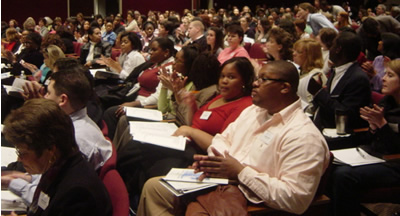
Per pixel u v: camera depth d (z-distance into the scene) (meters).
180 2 18.67
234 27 4.78
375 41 4.80
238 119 2.24
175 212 1.95
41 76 4.52
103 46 6.82
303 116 1.92
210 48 5.51
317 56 3.17
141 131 2.69
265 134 1.95
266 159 1.90
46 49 4.32
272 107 2.00
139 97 4.07
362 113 2.39
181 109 2.94
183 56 3.36
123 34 4.89
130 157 2.56
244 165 1.97
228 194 1.78
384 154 2.35
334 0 19.22
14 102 3.43
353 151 2.45
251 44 6.32
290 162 1.78
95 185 1.42
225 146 2.22
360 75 2.82
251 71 2.59
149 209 2.05
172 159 2.43
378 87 3.70
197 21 6.07
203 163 1.87
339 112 2.65
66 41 7.14
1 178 1.79
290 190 1.73
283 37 3.76
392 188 2.28
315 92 2.82
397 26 6.05
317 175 1.75
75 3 16.80
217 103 2.70
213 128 2.59
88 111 2.52
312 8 6.92
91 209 1.38
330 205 2.33
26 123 1.32
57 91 1.98
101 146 1.98
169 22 7.44
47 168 1.43
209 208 1.74
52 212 1.37
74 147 1.46
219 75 2.74
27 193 1.74
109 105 4.11
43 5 16.11
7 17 15.44
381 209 2.97
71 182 1.38
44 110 1.36
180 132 2.60
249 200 1.80
